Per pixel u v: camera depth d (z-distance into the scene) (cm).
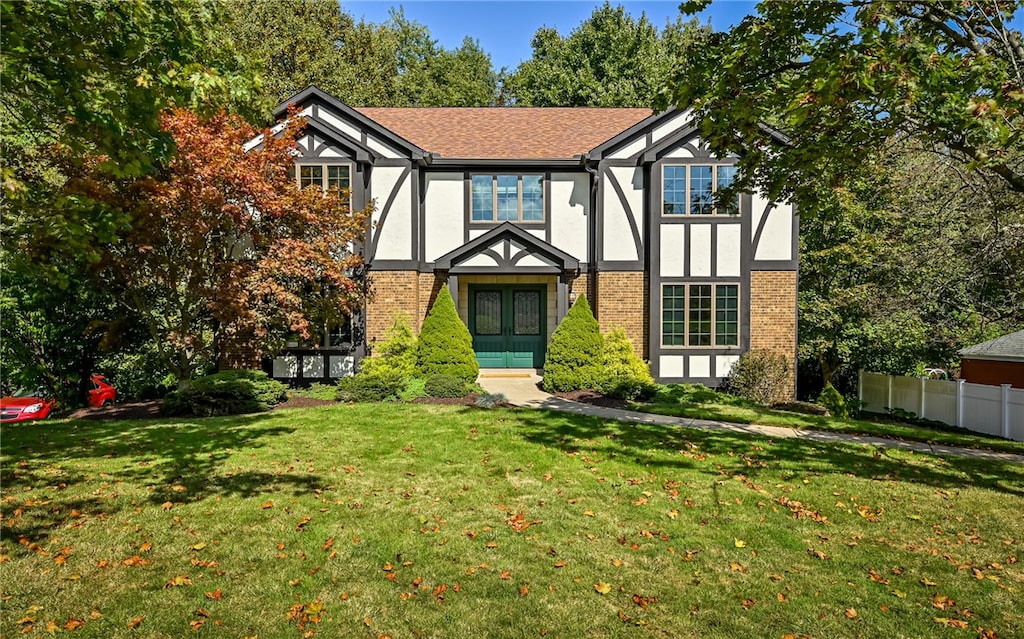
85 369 1441
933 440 892
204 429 883
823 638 345
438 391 1209
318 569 419
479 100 3603
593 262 1492
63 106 502
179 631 341
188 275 1161
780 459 734
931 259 1398
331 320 1270
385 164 1437
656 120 1435
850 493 605
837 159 684
